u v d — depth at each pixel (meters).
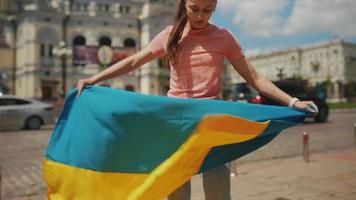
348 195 4.84
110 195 2.31
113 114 2.31
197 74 2.34
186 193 2.46
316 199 4.68
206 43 2.35
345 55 89.00
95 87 2.47
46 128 16.84
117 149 2.31
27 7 55.62
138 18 61.38
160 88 59.53
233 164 6.15
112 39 60.16
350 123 16.84
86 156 2.40
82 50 51.97
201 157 2.29
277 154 8.44
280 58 99.75
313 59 94.00
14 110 15.69
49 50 56.28
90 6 61.94
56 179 2.53
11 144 11.10
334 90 81.00
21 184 6.04
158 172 2.18
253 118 2.26
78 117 2.48
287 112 2.31
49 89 56.44
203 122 2.19
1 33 60.59
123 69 2.47
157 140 2.26
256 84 2.43
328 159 7.54
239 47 2.42
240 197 4.84
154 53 2.45
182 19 2.31
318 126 15.34
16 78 60.28
